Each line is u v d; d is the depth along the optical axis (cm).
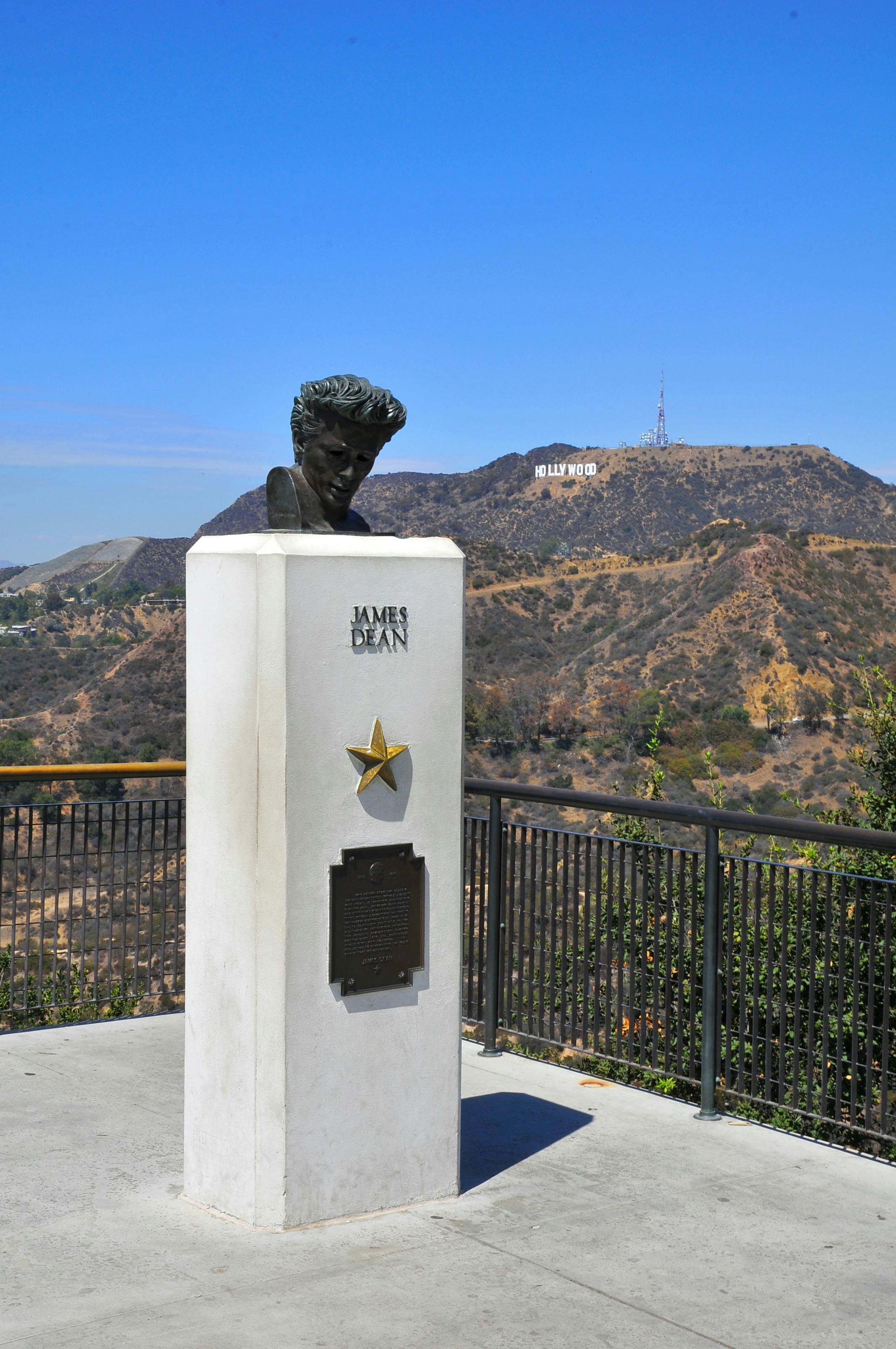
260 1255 322
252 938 332
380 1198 351
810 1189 379
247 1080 337
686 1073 465
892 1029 405
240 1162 341
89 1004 543
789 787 4912
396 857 345
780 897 466
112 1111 430
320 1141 340
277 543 324
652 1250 333
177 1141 403
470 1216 352
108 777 522
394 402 342
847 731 5372
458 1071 363
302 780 328
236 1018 339
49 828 525
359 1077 345
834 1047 445
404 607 342
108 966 541
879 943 439
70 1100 440
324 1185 341
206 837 346
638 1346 283
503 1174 386
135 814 546
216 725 341
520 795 494
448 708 352
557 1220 352
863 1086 440
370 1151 349
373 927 343
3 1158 387
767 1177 387
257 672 326
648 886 468
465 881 532
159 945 553
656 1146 413
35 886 524
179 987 558
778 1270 324
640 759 5306
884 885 399
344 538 335
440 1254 327
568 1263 324
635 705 5809
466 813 532
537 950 504
